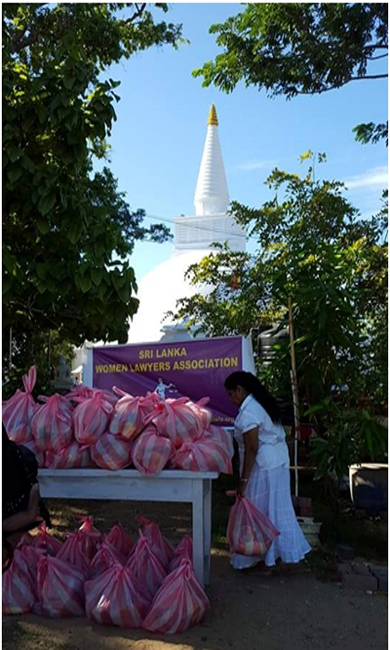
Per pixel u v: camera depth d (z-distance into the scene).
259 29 7.18
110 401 3.92
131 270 5.06
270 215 8.13
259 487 4.36
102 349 5.92
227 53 7.51
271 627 3.44
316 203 7.96
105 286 4.95
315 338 5.55
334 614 3.66
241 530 4.09
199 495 3.64
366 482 6.05
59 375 12.75
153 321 14.16
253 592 4.02
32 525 2.93
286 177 8.26
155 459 3.54
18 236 5.66
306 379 5.91
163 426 3.69
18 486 2.87
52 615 3.44
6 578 3.54
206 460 3.58
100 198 7.03
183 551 3.77
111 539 4.13
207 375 5.44
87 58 8.16
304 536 4.86
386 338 6.11
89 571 3.74
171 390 5.57
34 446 3.73
